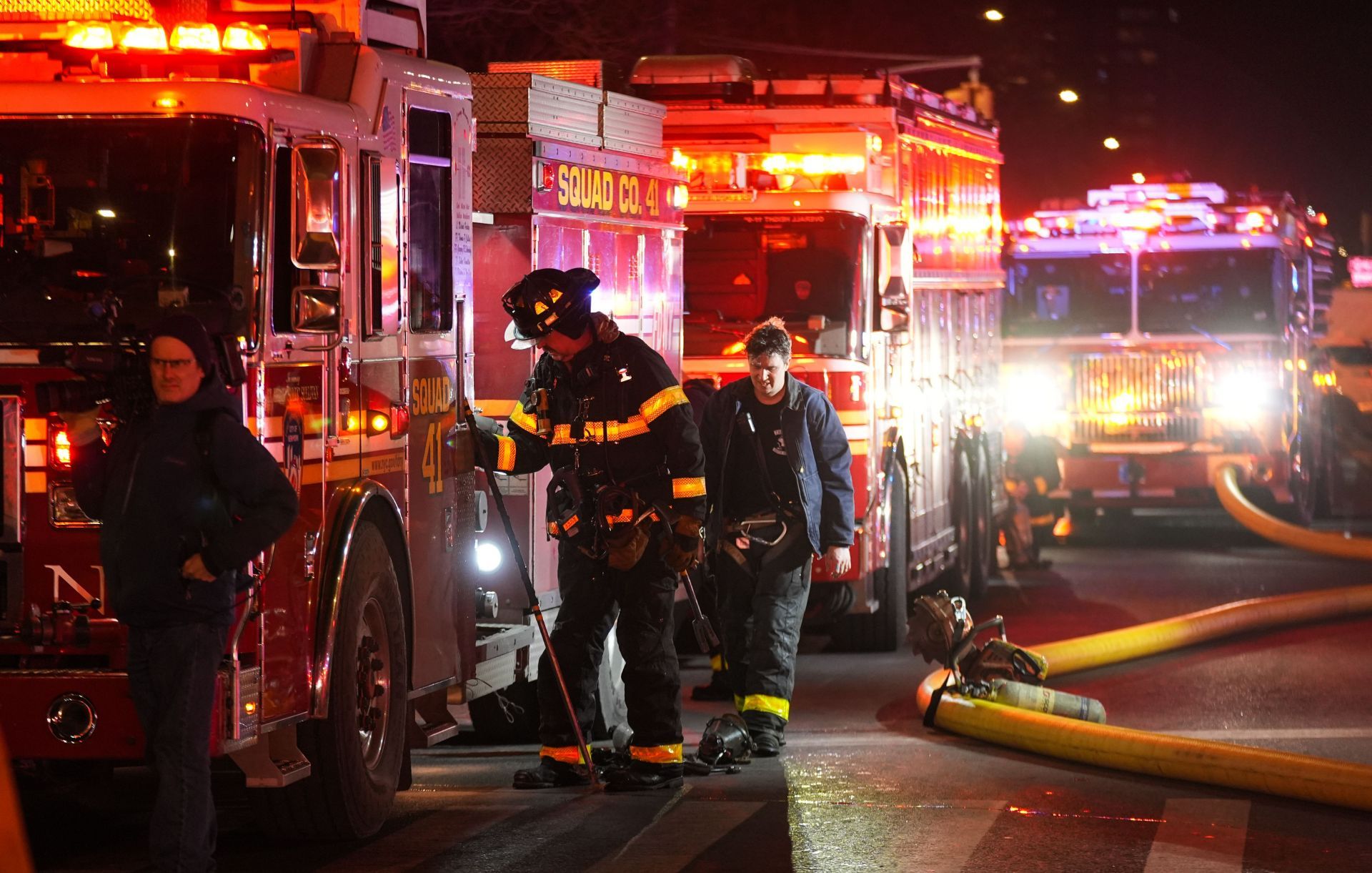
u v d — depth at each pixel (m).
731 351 13.73
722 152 14.09
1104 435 21.94
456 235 8.70
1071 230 21.98
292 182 6.96
